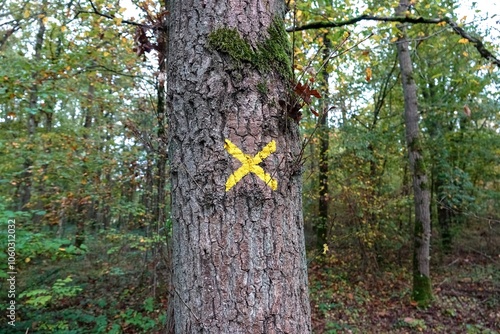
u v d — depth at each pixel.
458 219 9.88
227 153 1.34
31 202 6.19
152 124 5.79
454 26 4.08
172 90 1.48
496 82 7.59
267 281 1.30
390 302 6.83
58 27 4.49
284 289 1.33
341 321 5.86
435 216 10.54
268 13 1.48
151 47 2.14
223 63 1.37
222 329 1.27
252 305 1.28
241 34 1.40
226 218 1.31
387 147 8.54
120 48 5.50
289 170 1.42
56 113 8.51
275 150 1.38
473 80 5.28
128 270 7.19
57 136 6.04
